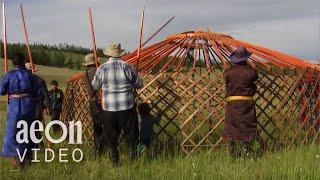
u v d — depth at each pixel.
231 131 8.34
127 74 7.84
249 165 7.38
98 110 8.52
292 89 10.12
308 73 10.56
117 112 7.73
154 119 9.38
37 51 79.94
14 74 7.95
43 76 63.75
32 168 7.68
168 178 6.68
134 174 7.07
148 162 7.83
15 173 7.34
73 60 81.12
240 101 8.31
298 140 9.79
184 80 9.89
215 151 8.84
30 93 8.03
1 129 11.26
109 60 7.90
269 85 9.88
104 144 8.62
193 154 8.79
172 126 10.42
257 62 10.41
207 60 10.36
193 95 9.72
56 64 79.19
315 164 7.09
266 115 9.69
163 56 10.91
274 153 8.62
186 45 10.90
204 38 10.91
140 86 8.01
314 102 10.66
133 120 7.87
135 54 10.98
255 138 8.34
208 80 9.99
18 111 7.89
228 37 11.39
